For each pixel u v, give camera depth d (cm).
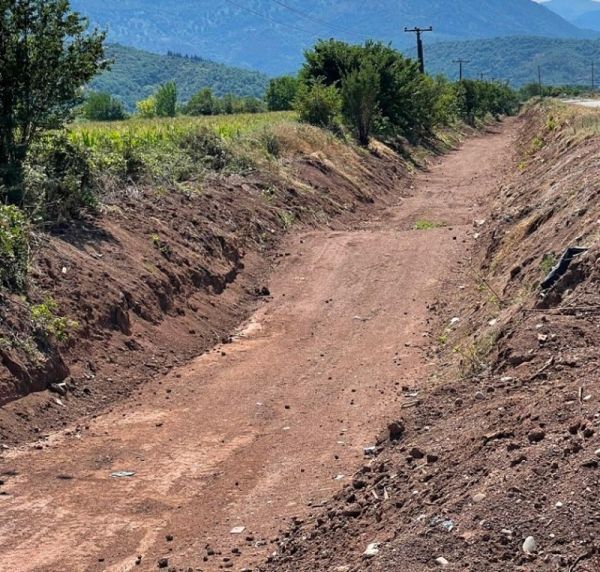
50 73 1399
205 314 1370
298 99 3447
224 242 1653
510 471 560
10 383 931
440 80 5984
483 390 775
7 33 1364
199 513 726
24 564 643
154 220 1524
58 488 776
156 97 8119
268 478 792
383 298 1485
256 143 2466
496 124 7975
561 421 612
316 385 1065
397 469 692
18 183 1314
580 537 474
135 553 659
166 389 1065
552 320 834
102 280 1208
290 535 656
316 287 1588
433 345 1184
